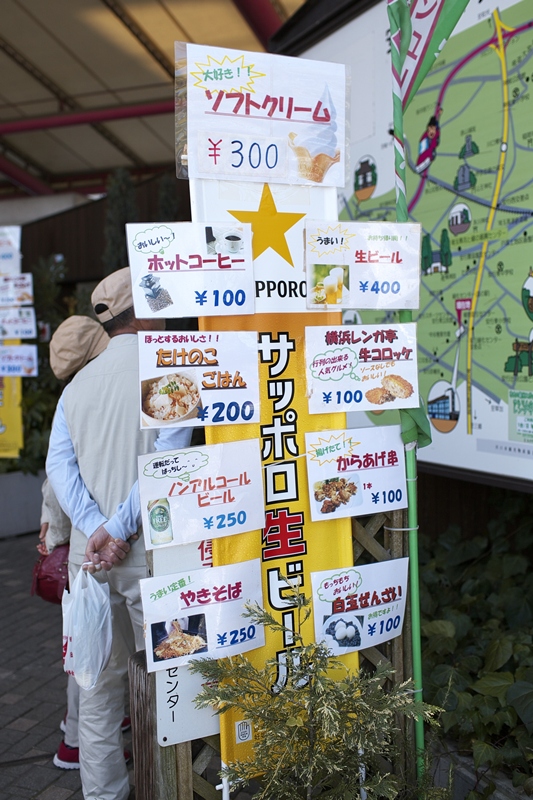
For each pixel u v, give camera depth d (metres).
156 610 2.06
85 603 2.29
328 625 2.30
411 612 2.46
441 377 3.59
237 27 9.58
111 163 16.44
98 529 2.38
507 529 3.85
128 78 11.59
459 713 2.69
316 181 2.21
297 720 1.97
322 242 2.20
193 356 2.06
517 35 3.04
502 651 2.88
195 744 2.26
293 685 2.04
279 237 2.18
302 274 2.21
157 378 2.03
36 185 16.67
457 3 2.26
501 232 3.17
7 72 11.38
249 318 2.17
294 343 2.23
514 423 3.13
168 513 2.05
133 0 8.82
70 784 3.07
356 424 4.32
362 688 2.06
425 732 2.79
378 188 4.00
